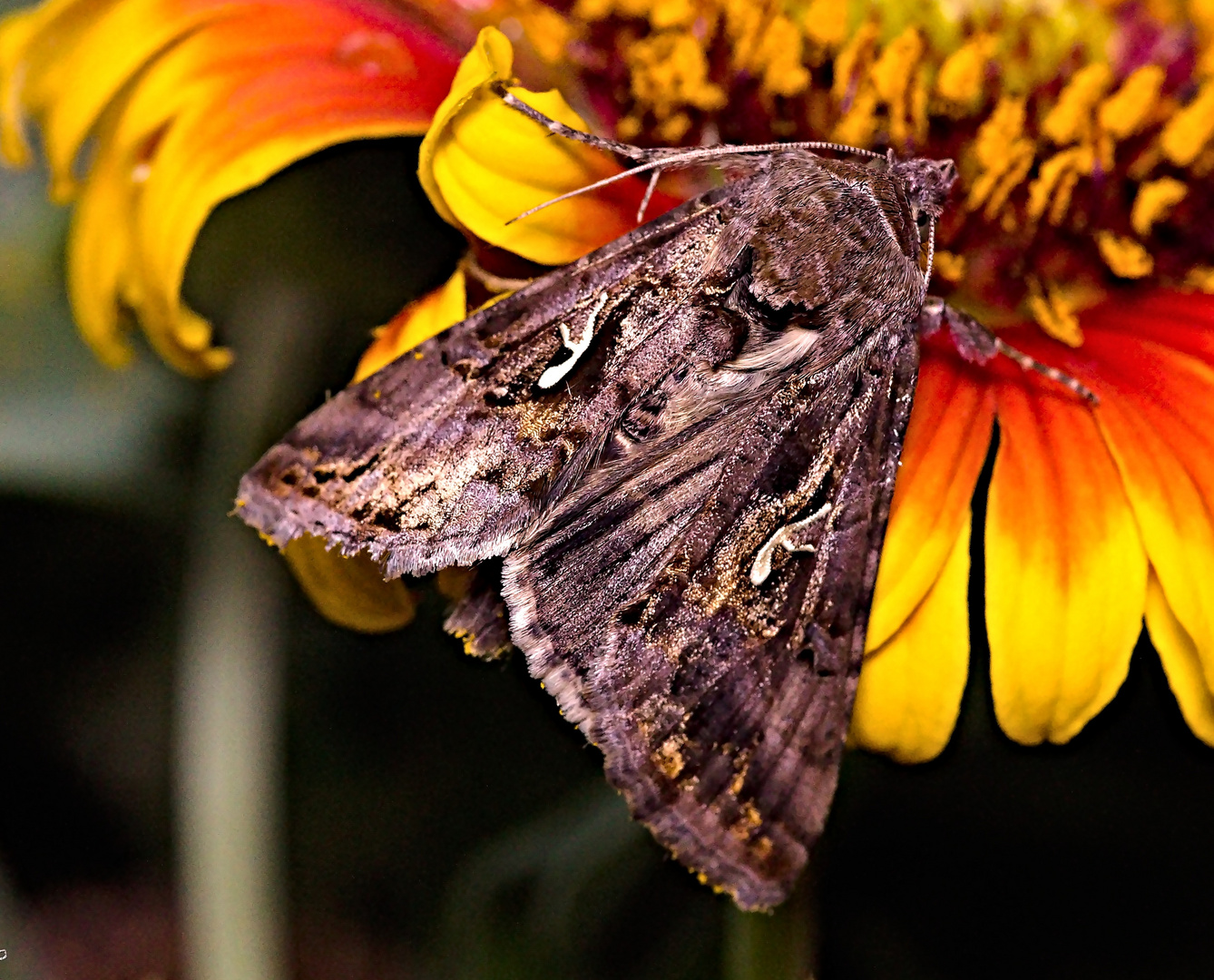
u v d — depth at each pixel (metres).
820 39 0.13
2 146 0.13
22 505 0.16
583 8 0.13
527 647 0.12
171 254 0.12
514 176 0.12
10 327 0.14
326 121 0.12
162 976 0.15
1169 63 0.13
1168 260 0.13
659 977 0.15
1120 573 0.12
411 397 0.12
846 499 0.12
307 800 0.15
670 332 0.12
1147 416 0.12
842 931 0.15
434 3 0.13
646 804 0.12
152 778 0.16
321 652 0.15
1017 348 0.13
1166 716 0.12
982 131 0.13
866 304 0.12
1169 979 0.15
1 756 0.16
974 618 0.12
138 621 0.16
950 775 0.15
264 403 0.14
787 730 0.12
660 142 0.13
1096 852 0.15
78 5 0.13
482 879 0.14
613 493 0.12
